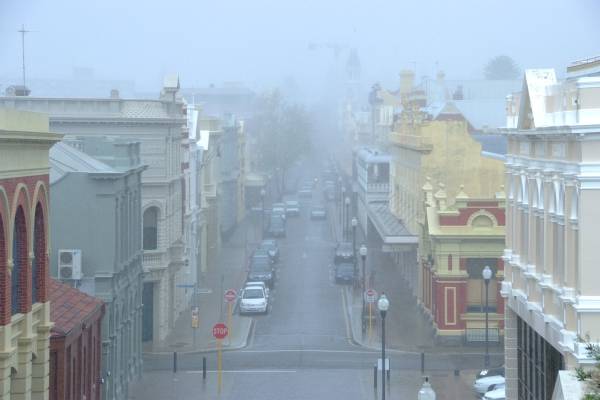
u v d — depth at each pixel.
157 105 117.62
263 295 131.62
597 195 50.06
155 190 113.50
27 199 53.09
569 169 52.47
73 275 82.69
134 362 95.62
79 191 84.31
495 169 141.88
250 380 94.69
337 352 108.12
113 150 93.88
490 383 86.88
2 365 49.59
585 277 50.28
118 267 86.12
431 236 113.31
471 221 113.44
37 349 56.34
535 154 60.66
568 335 51.84
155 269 111.88
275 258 170.38
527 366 65.69
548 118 58.38
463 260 113.19
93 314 73.69
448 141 141.62
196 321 110.88
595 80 50.91
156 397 88.00
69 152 89.75
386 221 165.88
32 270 55.03
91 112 116.44
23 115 52.81
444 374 97.38
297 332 119.12
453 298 112.69
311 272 165.75
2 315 49.47
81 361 69.94
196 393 89.25
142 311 109.81
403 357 106.19
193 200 145.75
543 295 57.78
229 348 110.25
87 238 84.31
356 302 138.38
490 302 114.00
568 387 43.56
